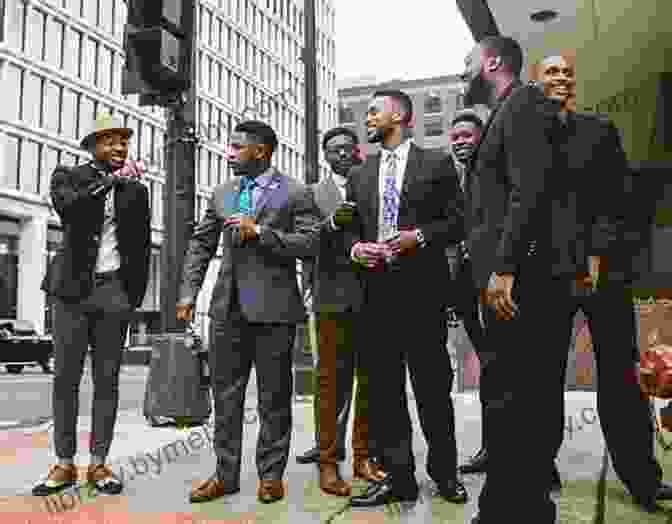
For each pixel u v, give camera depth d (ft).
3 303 115.03
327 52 216.33
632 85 13.06
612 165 8.77
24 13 118.32
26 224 118.21
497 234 6.97
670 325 8.76
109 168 11.59
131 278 11.38
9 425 19.98
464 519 8.92
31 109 119.55
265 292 10.48
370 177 10.46
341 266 11.49
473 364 29.63
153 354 19.25
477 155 7.36
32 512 9.52
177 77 13.05
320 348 11.37
